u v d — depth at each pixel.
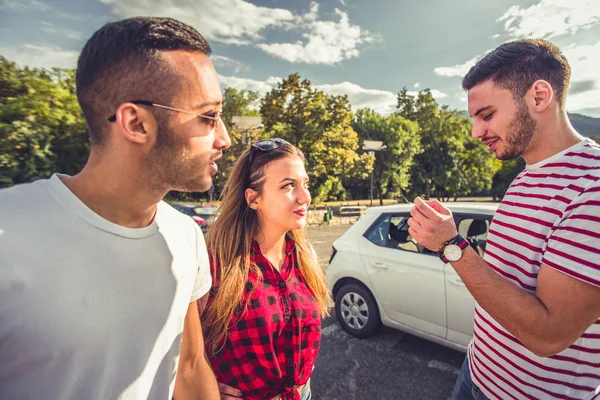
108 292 0.74
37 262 0.66
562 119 1.16
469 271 1.13
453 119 42.94
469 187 41.53
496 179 45.31
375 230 3.51
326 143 25.05
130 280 0.78
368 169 27.77
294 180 1.33
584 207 0.98
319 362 3.05
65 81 8.52
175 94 0.72
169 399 0.93
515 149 1.21
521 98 1.15
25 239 0.66
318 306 1.48
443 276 2.81
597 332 1.06
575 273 0.95
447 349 3.24
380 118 38.59
